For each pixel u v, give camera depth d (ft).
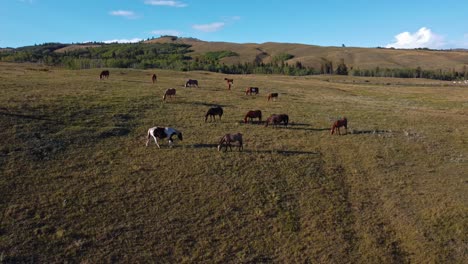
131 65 583.99
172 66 600.80
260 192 78.02
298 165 91.76
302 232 66.69
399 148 106.73
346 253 62.08
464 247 63.36
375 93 255.29
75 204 68.74
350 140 112.37
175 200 72.84
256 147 101.55
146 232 63.36
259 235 65.36
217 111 125.49
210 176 82.64
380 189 82.58
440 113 163.02
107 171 81.87
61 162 84.33
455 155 102.53
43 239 59.26
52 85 165.68
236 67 654.53
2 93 135.44
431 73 644.27
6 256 54.90
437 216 71.05
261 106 157.48
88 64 542.57
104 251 58.34
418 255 62.13
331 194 79.51
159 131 96.43
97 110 125.39
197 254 59.72
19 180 74.54
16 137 93.35
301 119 136.56
